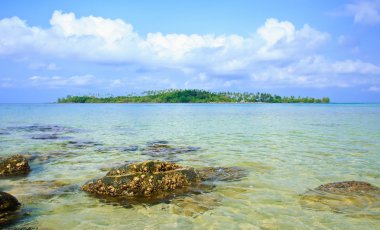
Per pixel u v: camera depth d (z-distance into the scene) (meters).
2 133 27.41
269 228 7.26
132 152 17.47
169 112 79.81
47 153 16.88
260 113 73.19
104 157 15.92
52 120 46.84
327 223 7.48
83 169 13.16
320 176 11.81
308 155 16.16
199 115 63.31
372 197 9.07
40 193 9.76
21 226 7.38
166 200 9.09
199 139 23.12
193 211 8.30
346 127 32.81
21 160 12.80
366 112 76.50
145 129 31.59
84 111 87.62
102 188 9.67
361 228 7.20
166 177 10.13
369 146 19.16
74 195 9.55
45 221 7.67
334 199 9.01
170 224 7.50
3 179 11.49
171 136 25.20
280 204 8.77
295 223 7.51
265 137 24.16
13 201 8.39
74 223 7.56
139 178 9.82
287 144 20.23
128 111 87.50
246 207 8.56
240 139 22.98
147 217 7.92
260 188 10.27
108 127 34.19
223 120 46.34
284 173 12.28
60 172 12.62
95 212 8.23
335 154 16.41
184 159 15.34
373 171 12.57
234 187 10.36
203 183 10.73
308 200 9.02
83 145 20.16
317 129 30.67
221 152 17.28
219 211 8.30
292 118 51.06
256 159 15.18
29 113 73.38
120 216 7.99
